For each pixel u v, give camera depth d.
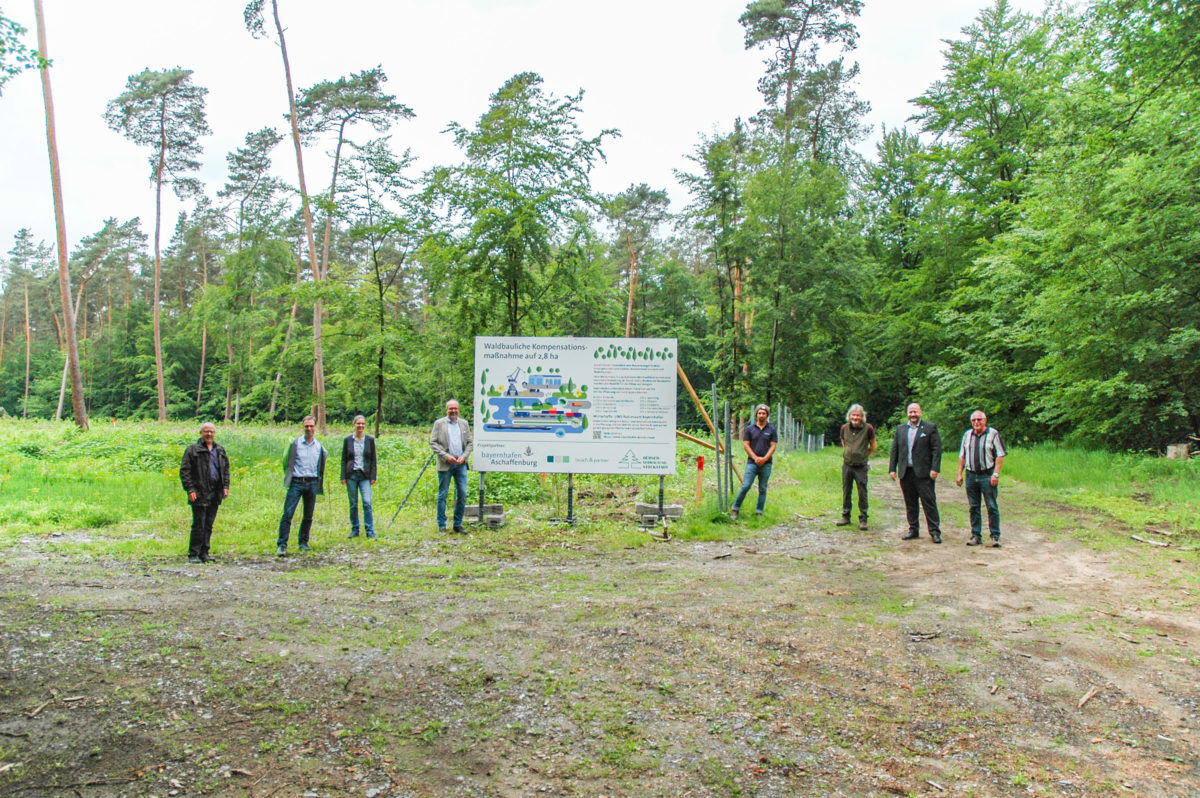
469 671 4.85
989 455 9.30
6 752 3.70
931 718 4.21
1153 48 13.13
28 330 65.75
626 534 10.05
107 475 14.92
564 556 8.75
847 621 6.04
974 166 27.81
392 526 10.70
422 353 21.34
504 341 10.88
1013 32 26.50
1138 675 4.87
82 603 6.35
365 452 10.03
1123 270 15.73
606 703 4.38
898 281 34.50
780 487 14.92
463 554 8.86
